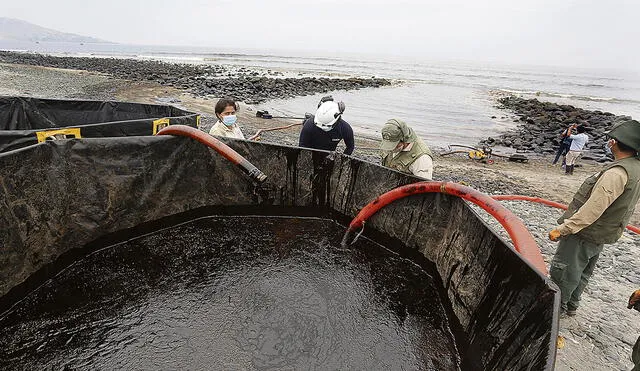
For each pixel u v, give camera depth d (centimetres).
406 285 342
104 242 365
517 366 196
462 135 1482
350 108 1975
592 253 300
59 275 325
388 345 271
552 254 467
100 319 277
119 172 359
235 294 312
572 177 920
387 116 1783
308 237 413
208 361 246
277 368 244
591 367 284
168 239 392
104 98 1700
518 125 1775
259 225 435
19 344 252
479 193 297
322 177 431
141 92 1998
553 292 193
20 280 292
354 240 407
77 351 249
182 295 308
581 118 1939
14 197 283
